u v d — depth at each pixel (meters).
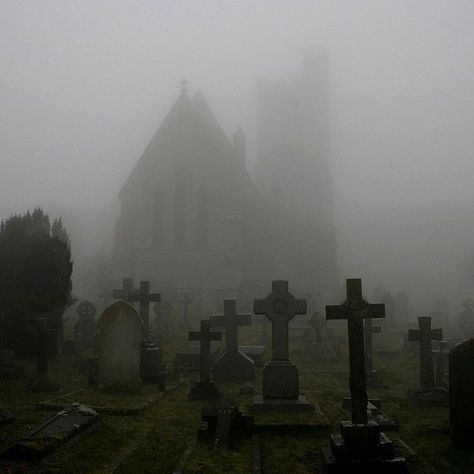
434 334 10.88
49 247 16.92
